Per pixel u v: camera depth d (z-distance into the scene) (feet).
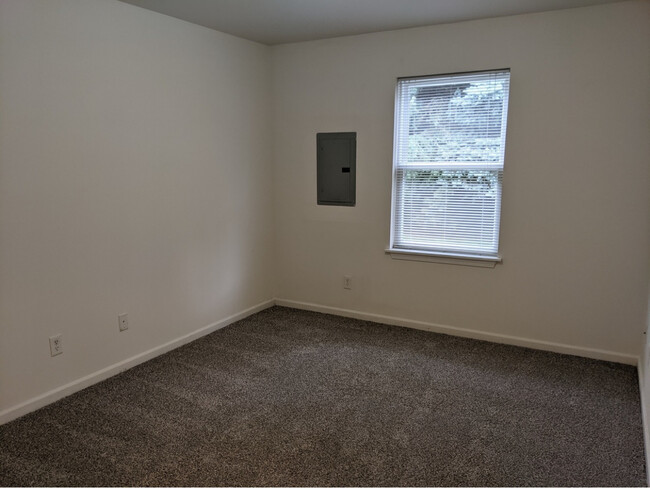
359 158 12.58
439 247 12.06
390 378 9.63
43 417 8.07
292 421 8.00
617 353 10.39
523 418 8.11
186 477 6.55
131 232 9.83
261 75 13.20
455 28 10.89
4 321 7.75
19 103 7.63
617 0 9.28
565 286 10.69
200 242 11.68
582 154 10.11
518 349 11.16
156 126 10.16
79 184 8.70
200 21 10.69
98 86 8.86
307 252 13.91
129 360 10.05
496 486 6.40
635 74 9.46
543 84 10.23
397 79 11.77
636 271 10.00
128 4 9.30
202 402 8.62
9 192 7.62
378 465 6.84
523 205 10.82
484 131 11.07
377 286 12.96
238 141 12.60
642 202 9.76
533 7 9.69
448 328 12.14
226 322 12.76
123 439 7.44
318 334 12.16
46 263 8.28
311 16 10.34
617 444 7.35
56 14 8.04
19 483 6.41
